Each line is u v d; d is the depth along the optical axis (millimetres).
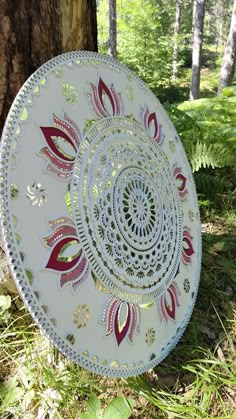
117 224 1291
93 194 1240
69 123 1227
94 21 1625
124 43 13477
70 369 1314
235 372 1392
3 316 1450
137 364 1279
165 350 1398
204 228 2254
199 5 11289
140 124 1529
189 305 1558
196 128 3020
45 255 1088
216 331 1577
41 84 1174
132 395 1282
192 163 2635
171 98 13258
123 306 1275
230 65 9125
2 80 1342
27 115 1119
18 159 1076
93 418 1104
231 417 1211
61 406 1210
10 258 1014
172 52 14664
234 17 8828
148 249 1397
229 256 2006
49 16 1370
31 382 1271
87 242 1193
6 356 1366
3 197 1024
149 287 1380
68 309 1120
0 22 1271
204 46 23562
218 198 2543
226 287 1796
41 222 1095
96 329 1185
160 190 1524
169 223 1535
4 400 1215
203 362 1424
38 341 1400
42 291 1067
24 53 1350
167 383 1356
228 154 2719
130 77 1541
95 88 1355
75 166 1210
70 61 1286
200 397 1302
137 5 13117
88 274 1188
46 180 1130
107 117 1370
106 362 1190
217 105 4023
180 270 1556
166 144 1668
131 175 1392
